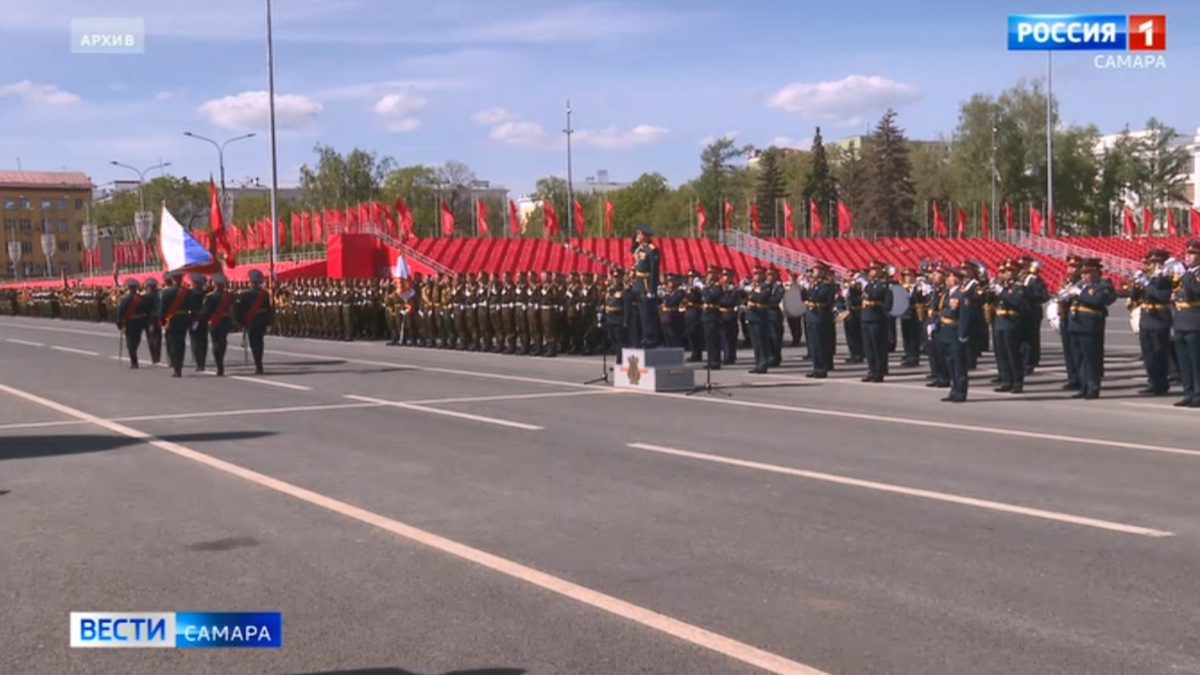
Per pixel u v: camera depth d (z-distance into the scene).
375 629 5.74
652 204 122.50
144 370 23.25
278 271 49.47
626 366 17.55
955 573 6.57
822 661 5.17
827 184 101.88
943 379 17.38
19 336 39.31
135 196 122.31
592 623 5.78
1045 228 89.50
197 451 11.72
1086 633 5.48
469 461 10.77
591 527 7.90
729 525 7.89
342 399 16.56
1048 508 8.25
